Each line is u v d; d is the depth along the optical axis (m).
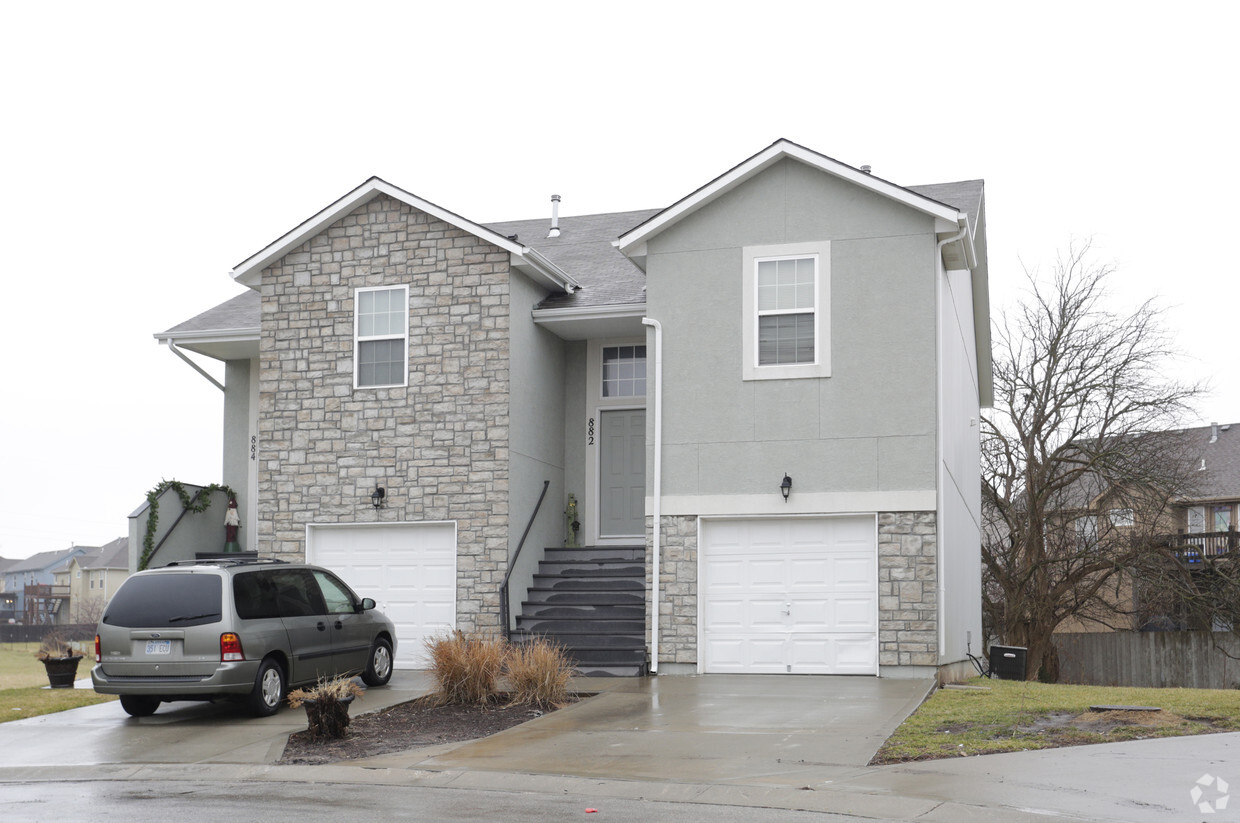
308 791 9.32
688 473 16.62
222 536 21.16
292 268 18.95
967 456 21.45
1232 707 11.80
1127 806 7.83
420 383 18.16
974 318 23.92
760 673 16.09
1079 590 30.09
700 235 16.95
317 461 18.50
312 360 18.69
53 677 16.31
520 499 18.16
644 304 18.42
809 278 16.47
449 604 17.81
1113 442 29.09
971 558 22.14
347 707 11.73
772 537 16.34
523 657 13.81
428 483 17.95
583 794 8.94
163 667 12.60
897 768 9.38
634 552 18.91
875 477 15.86
